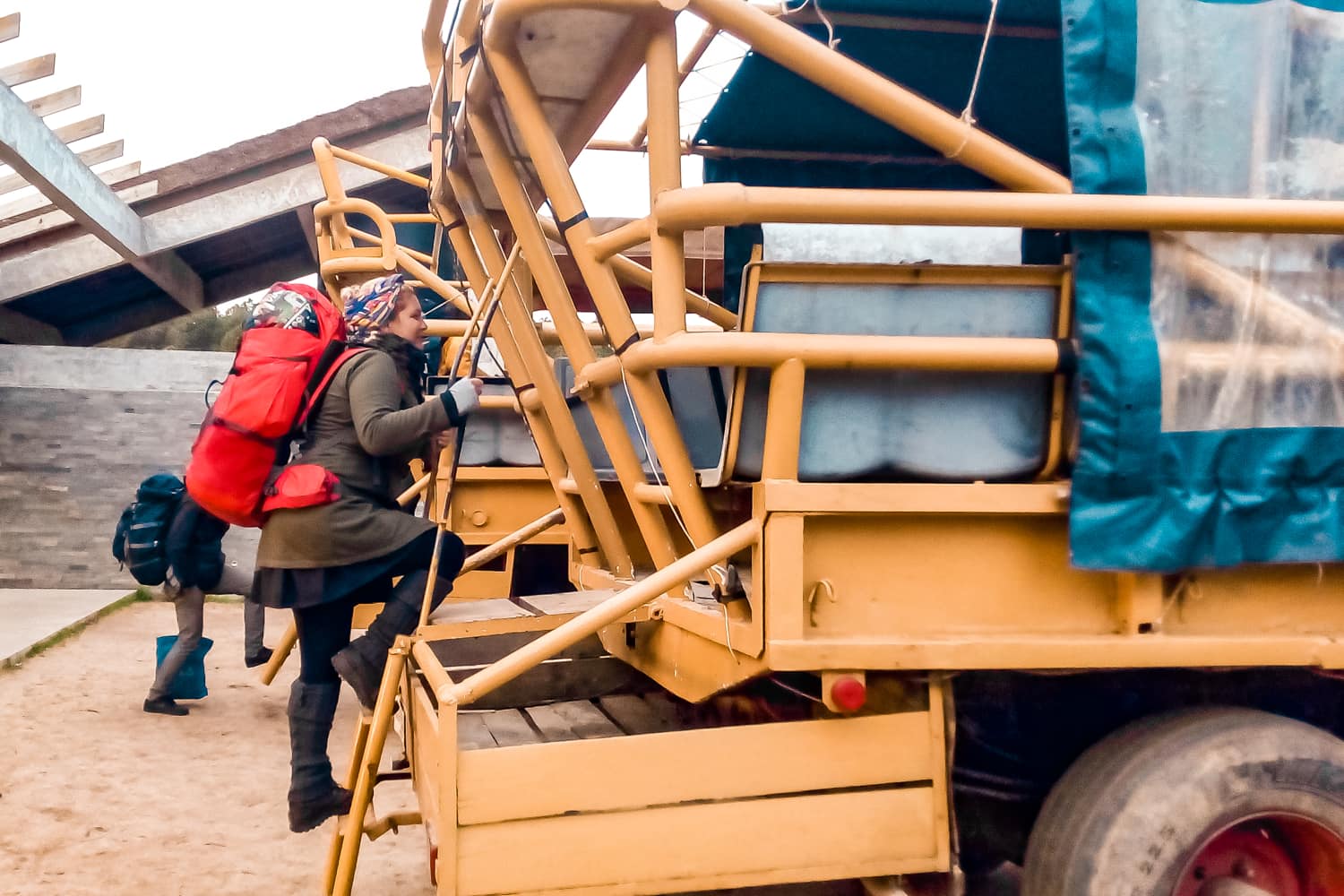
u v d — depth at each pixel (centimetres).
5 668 748
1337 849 272
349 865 287
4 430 1156
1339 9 284
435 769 271
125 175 1098
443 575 334
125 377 1180
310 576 318
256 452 320
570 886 252
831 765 269
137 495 654
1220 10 278
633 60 303
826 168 485
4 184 941
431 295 719
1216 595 282
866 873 268
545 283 349
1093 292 266
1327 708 315
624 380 298
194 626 648
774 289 271
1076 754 306
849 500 264
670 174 277
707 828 260
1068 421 279
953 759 296
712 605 318
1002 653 265
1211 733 273
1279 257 275
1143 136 271
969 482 280
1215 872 282
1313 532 271
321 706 325
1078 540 261
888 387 277
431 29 423
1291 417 273
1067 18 273
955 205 261
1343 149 280
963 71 435
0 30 748
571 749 255
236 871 402
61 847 422
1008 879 378
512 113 316
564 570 620
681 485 292
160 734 601
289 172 1190
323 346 334
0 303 1178
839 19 393
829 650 260
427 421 321
